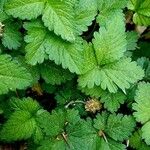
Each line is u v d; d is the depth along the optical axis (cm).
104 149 28
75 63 26
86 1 27
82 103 30
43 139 27
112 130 28
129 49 31
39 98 32
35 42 26
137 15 32
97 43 28
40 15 27
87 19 27
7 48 28
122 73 28
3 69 25
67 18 26
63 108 29
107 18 29
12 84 25
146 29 36
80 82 28
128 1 31
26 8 26
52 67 29
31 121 27
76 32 26
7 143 30
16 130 27
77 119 27
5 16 27
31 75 27
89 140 28
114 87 28
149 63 31
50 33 26
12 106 28
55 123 27
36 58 26
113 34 28
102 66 28
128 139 30
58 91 30
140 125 30
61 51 26
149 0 31
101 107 30
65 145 27
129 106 30
